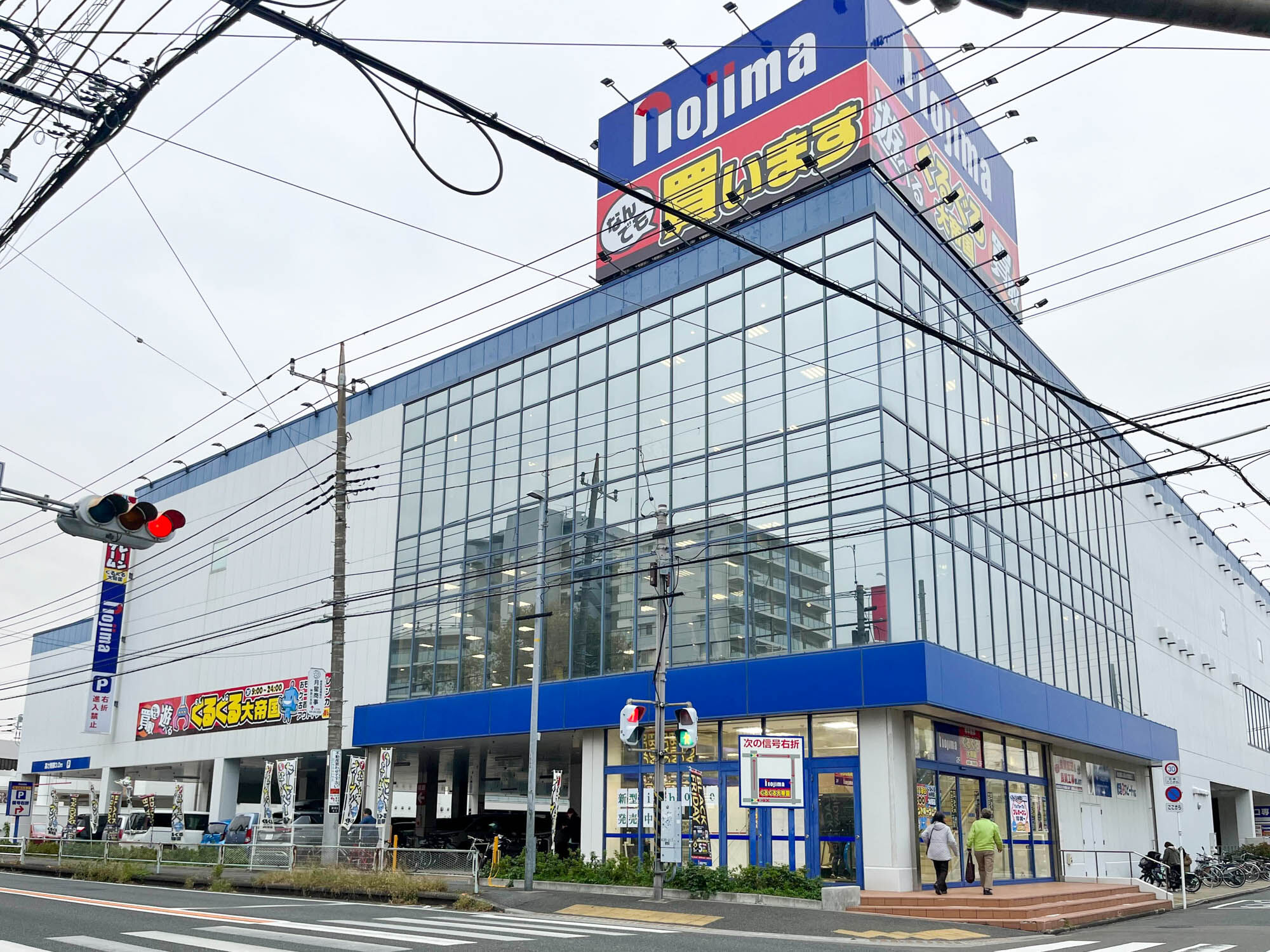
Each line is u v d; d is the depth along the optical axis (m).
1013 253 36.88
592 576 31.44
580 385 33.69
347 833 28.78
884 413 25.72
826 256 27.89
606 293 33.59
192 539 49.81
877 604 24.58
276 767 39.12
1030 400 35.78
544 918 19.14
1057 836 30.28
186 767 49.88
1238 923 20.95
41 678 59.22
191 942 13.18
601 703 29.44
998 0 3.99
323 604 28.95
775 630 26.48
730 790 26.27
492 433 36.44
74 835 47.66
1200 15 3.87
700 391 29.98
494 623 34.19
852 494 23.73
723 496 28.59
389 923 16.73
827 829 24.44
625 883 23.22
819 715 25.17
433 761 41.53
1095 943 16.81
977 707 25.20
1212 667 49.22
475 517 36.09
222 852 26.77
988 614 28.92
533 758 25.11
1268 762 56.72
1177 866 30.34
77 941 13.09
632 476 31.17
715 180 31.44
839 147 28.58
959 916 20.41
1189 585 48.88
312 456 43.94
